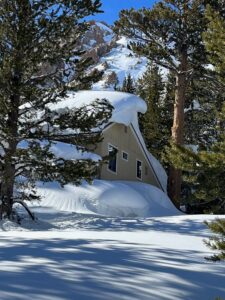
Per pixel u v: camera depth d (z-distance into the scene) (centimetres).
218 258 633
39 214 1784
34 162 1494
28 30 1449
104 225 1484
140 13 2541
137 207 2184
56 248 719
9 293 407
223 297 484
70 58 1577
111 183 2306
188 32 2489
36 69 1540
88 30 1616
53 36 1523
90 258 626
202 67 2497
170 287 495
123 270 552
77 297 418
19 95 1532
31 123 1546
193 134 3484
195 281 534
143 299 440
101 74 1630
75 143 1609
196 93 3028
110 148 2705
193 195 923
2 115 1491
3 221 1473
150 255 691
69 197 2073
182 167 832
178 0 2481
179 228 1330
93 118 1566
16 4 1456
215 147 845
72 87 1576
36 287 437
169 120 3681
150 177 3194
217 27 871
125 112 2723
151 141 3672
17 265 548
